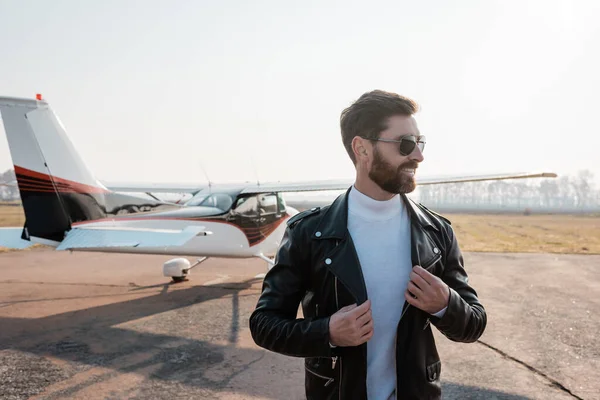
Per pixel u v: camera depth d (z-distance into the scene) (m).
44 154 6.05
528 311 5.82
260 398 3.27
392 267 1.24
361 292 1.17
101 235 6.15
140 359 4.09
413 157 1.21
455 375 3.70
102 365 3.94
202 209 7.13
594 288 7.34
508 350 4.32
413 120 1.23
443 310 1.12
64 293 7.03
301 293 1.30
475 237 19.19
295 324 1.15
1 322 5.35
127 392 3.38
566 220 41.34
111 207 6.63
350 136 1.27
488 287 7.41
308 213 1.34
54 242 6.22
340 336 1.07
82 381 3.58
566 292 7.02
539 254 12.04
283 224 8.39
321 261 1.23
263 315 1.24
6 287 7.48
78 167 6.32
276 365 3.94
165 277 8.40
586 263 10.23
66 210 6.24
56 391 3.40
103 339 4.70
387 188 1.23
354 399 1.18
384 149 1.20
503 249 13.69
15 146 5.88
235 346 4.46
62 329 5.07
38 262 10.27
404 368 1.19
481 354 4.21
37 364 3.96
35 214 6.07
